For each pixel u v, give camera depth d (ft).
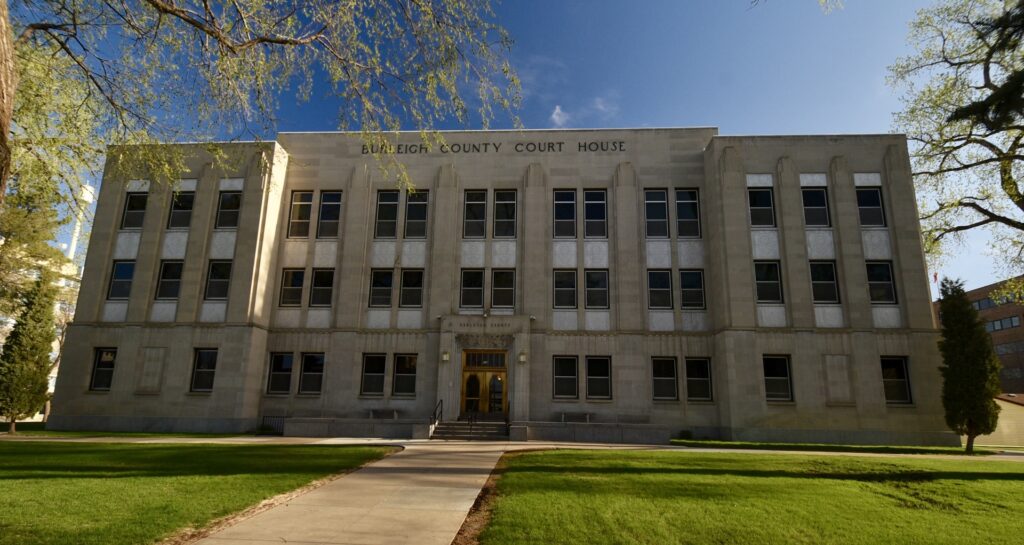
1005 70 58.65
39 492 30.96
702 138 95.71
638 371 88.12
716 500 32.94
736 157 90.22
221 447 55.21
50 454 46.78
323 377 90.94
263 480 36.52
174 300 90.48
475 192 97.25
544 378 88.53
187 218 93.56
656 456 51.52
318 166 98.53
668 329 89.92
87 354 88.63
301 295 94.17
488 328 89.25
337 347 91.04
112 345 88.84
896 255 87.15
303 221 97.25
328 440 69.56
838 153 90.74
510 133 98.07
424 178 97.30
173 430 84.94
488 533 25.88
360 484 37.32
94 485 33.19
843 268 86.69
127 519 26.32
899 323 85.25
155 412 85.87
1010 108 48.70
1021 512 33.01
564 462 46.24
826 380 83.20
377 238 96.12
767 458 51.34
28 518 25.89
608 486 36.06
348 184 97.35
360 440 70.54
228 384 85.92
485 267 93.61
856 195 89.56
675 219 93.40
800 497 34.37
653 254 92.58
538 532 25.98
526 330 88.79
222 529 26.32
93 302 90.48
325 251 95.71
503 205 96.27
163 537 24.48
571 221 95.09
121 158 46.42
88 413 86.53
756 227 89.45
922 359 83.25
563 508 30.07
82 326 89.51
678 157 95.40
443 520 28.60
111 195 94.53
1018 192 61.98
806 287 86.22
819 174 90.79
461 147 98.07
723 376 85.20
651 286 91.81
